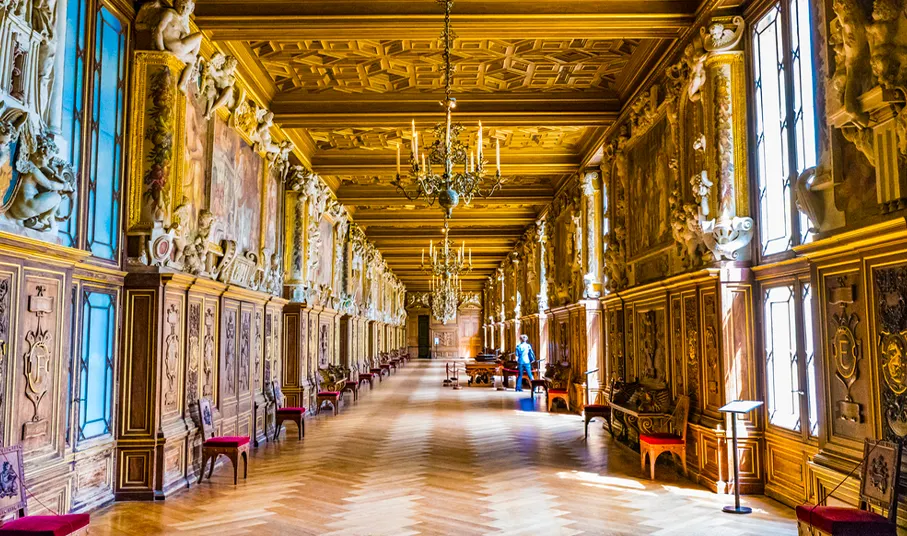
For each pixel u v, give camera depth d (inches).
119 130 274.7
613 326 486.3
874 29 183.5
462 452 390.9
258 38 329.7
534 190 729.0
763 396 286.8
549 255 743.7
